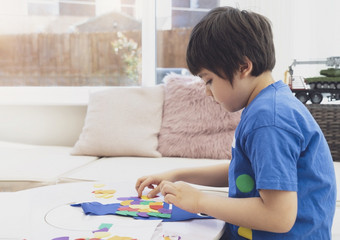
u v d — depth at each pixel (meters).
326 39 2.02
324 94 1.99
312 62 1.94
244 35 0.77
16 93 2.31
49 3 2.35
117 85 2.40
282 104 0.73
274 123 0.70
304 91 1.92
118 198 0.94
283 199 0.66
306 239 0.74
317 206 0.75
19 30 2.35
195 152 1.77
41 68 2.38
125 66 2.39
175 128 1.84
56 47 2.38
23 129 2.26
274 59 0.84
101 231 0.71
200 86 1.87
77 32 2.38
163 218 0.80
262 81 0.81
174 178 1.00
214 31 0.78
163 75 2.39
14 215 0.82
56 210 0.85
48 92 2.31
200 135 1.80
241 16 0.80
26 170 1.48
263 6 2.03
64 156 1.81
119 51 2.38
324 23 2.01
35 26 2.36
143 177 1.00
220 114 1.80
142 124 1.88
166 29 2.34
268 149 0.68
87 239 0.67
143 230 0.72
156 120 1.89
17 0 2.34
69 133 2.25
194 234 0.72
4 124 2.26
